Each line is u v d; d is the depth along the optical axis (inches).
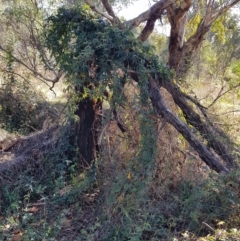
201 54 444.8
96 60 203.3
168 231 175.2
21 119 400.5
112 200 185.9
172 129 207.6
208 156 195.0
